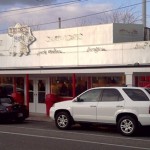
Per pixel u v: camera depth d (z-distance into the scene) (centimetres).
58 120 1758
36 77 2581
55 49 2462
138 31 2336
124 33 2269
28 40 2603
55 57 2464
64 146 1287
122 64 2116
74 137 1502
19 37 2659
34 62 2580
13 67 2694
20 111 2045
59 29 2444
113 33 2212
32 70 2422
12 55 2702
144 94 1534
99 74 2231
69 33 2394
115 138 1479
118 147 1270
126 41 2273
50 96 2322
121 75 2134
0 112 1994
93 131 1694
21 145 1305
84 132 1658
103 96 1628
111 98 1602
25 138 1470
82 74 2295
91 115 1645
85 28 2319
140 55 2056
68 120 1725
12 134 1586
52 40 2481
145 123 1503
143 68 1912
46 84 2528
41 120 2186
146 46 2033
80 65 2330
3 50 2761
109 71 2045
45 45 2519
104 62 2212
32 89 2609
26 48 2616
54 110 1766
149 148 1251
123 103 1557
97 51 2247
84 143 1351
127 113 1548
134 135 1547
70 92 2384
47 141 1395
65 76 2417
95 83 2273
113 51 2172
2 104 2028
